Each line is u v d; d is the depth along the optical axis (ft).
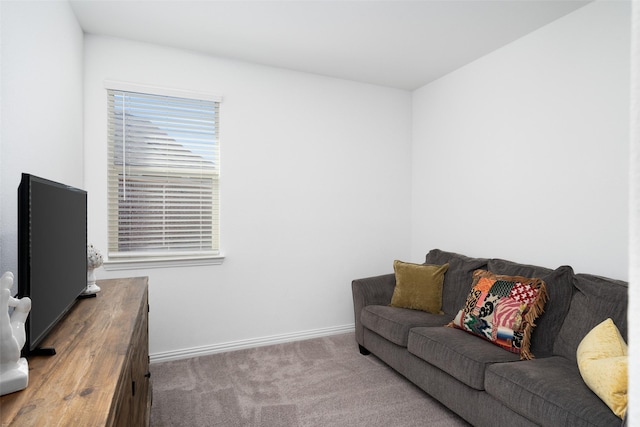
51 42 6.54
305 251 11.80
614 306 6.38
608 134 7.57
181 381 8.87
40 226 4.01
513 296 7.41
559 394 5.35
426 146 12.80
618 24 7.39
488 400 6.48
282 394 8.27
